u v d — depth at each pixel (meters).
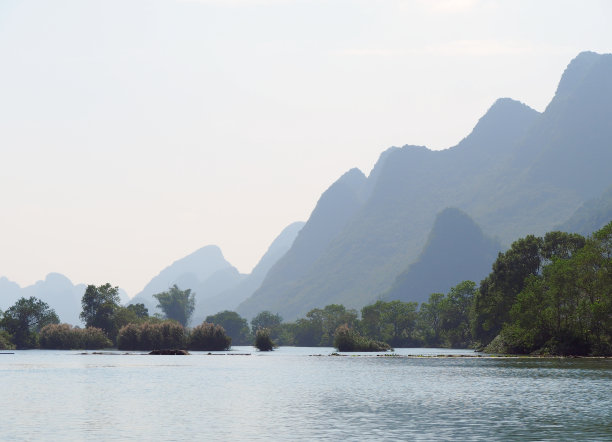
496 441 41.97
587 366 113.56
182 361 145.12
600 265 144.88
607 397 65.75
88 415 54.72
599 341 146.75
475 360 145.38
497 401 63.62
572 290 145.88
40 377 96.06
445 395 69.81
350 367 123.50
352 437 43.66
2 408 59.12
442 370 111.44
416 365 128.88
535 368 109.88
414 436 43.84
